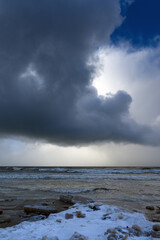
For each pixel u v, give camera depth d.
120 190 17.08
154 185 21.30
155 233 4.54
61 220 6.12
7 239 4.30
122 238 4.06
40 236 4.48
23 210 9.08
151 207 9.61
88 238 4.23
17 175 34.19
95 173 45.31
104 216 6.69
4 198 12.73
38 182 22.95
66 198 11.30
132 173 47.25
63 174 39.12
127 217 6.63
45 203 9.99
